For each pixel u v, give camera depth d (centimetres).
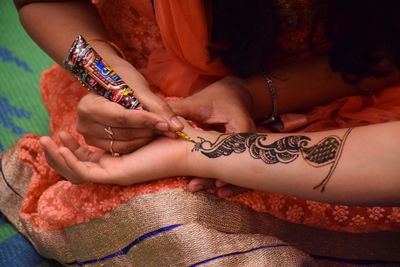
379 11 106
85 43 99
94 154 104
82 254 111
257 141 96
